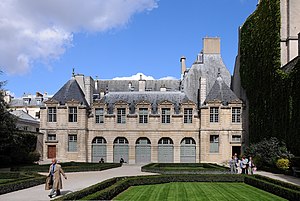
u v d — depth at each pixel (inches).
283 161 1685.5
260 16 2422.5
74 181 1311.5
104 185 1014.4
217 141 2608.3
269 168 1845.5
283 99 1941.4
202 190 1103.6
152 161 2659.9
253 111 2428.6
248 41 2628.0
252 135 2432.3
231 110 2608.3
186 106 2679.6
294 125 1791.3
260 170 1951.3
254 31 2509.8
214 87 2719.0
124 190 1096.8
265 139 2053.4
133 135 2691.9
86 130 2689.5
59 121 2677.2
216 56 3186.5
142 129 2687.0
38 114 4163.4
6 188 989.2
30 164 2226.9
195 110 2687.0
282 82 1968.5
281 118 1956.2
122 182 1094.4
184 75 3166.8
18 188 1061.1
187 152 2664.9
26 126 3181.6
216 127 2603.3
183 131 2664.9
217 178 1401.3
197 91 3002.0
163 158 2672.2
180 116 2679.6
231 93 2682.1
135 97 2849.4
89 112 2751.0
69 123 2669.8
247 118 2598.4
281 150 1851.6
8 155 2105.1
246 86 2628.0
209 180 1400.1
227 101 2632.9
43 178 1263.5
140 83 3019.2
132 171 1868.8
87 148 2699.3
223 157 2571.4
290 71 1946.4
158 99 2819.9
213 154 2583.7
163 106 2691.9
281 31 2316.7
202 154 2591.0
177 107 2741.1
